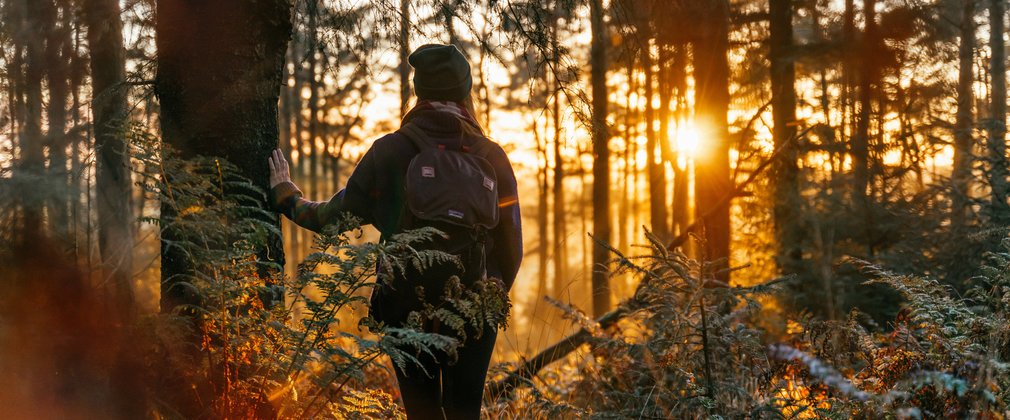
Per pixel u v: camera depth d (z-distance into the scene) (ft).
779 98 29.94
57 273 8.95
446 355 9.14
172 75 9.93
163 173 8.03
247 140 9.97
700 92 26.07
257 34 10.12
